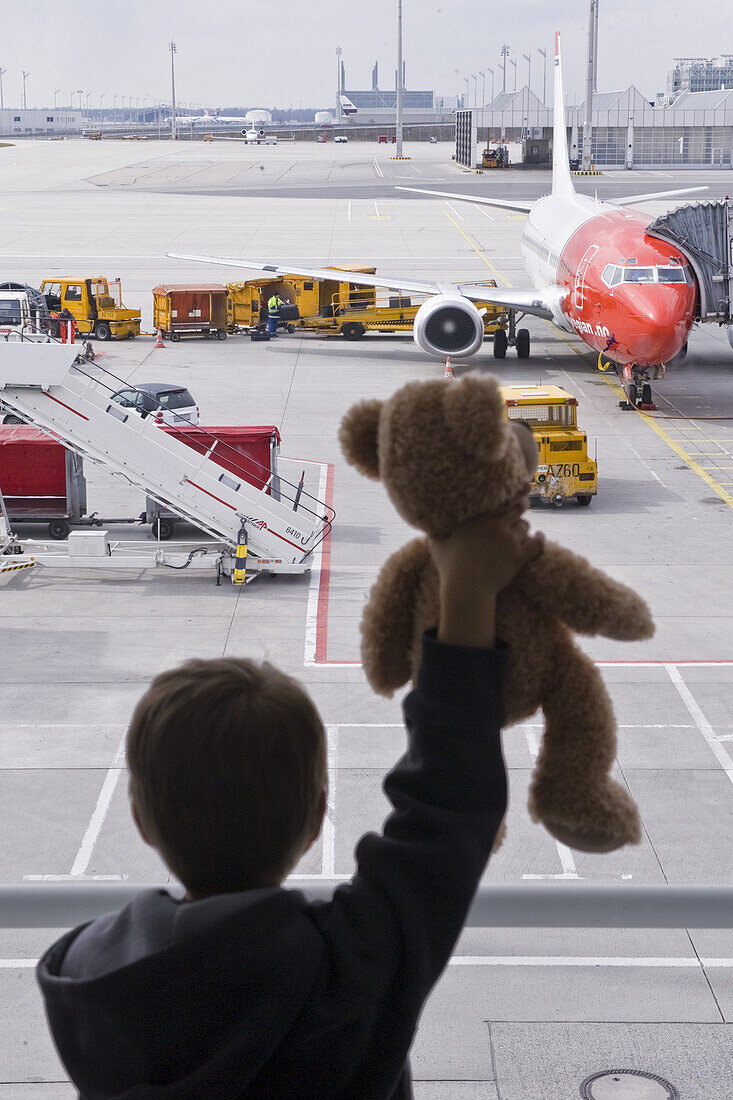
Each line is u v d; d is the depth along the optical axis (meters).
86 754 18.56
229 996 1.90
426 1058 9.69
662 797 17.08
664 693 21.08
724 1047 9.24
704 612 25.38
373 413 2.07
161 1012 1.91
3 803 16.92
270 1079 1.98
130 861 15.34
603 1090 9.14
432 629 2.14
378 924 1.98
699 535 30.88
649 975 11.35
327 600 26.44
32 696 20.91
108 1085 2.01
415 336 47.41
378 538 31.06
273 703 2.00
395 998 2.00
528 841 15.44
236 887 2.06
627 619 2.04
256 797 1.96
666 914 2.91
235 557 27.47
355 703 20.69
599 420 43.62
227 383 49.75
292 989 1.92
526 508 2.07
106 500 34.34
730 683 21.53
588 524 31.73
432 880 1.99
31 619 25.08
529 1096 9.37
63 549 29.38
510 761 17.41
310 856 15.40
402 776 2.08
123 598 26.53
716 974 11.52
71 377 26.75
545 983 10.98
